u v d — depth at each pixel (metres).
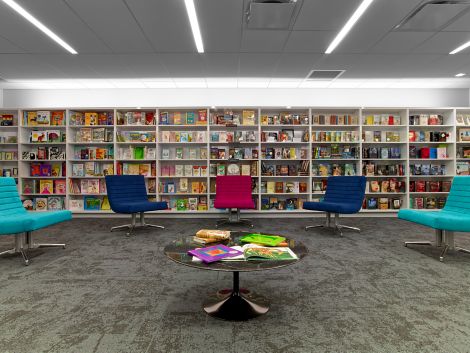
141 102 5.89
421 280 2.26
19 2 2.91
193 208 5.38
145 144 5.66
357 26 3.42
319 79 5.32
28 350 1.36
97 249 3.18
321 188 5.48
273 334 1.50
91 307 1.81
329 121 5.54
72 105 5.87
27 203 5.39
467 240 3.54
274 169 5.62
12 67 4.68
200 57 4.30
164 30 3.51
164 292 2.04
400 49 4.06
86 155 5.46
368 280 2.26
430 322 1.62
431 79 5.36
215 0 2.89
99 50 4.05
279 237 2.09
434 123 5.55
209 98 5.89
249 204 4.33
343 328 1.56
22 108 5.35
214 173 5.48
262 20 3.26
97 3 2.95
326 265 2.63
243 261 1.56
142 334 1.50
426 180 5.79
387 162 5.75
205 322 1.62
